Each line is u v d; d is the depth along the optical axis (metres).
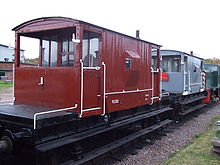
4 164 5.55
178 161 6.16
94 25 5.71
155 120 9.84
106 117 6.69
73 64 5.79
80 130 5.78
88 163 5.84
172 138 9.20
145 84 8.61
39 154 5.22
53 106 5.70
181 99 13.07
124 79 7.19
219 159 6.26
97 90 6.07
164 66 13.96
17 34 6.39
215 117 13.39
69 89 5.42
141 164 6.57
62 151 5.62
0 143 4.64
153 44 9.25
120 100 7.04
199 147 7.31
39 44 6.48
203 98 17.42
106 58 6.32
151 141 8.66
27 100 6.21
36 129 4.45
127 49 7.39
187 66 13.61
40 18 5.88
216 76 20.78
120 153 7.22
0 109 5.46
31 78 6.11
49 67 5.75
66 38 5.96
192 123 11.98
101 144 7.10
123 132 8.28
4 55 37.12
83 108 5.57
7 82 28.11
